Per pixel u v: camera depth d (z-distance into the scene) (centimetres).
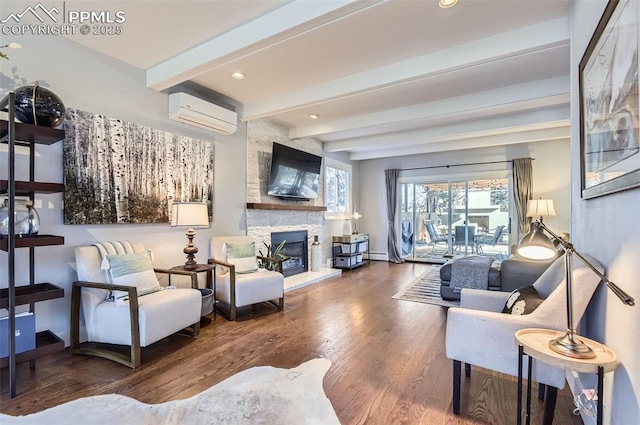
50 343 227
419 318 343
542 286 215
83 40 268
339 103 412
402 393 200
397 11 224
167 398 193
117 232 298
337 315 354
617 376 134
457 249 714
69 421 170
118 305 247
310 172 567
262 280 355
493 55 258
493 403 191
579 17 201
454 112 387
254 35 245
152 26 252
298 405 186
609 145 139
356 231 767
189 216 313
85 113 272
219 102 406
